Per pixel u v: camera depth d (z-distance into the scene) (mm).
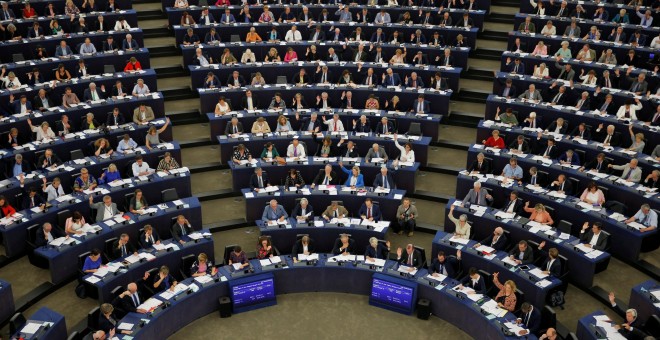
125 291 17531
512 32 29969
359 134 24859
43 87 25906
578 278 19125
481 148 23672
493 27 32531
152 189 22281
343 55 29812
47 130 23797
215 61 29391
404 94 26891
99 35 29328
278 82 27578
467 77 29844
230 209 23234
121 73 27578
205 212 23016
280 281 19438
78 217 19859
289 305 19250
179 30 30656
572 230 20875
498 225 20391
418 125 25125
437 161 25297
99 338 15586
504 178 22156
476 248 19406
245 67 28297
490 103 25938
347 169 23281
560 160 22812
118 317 17328
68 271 19375
